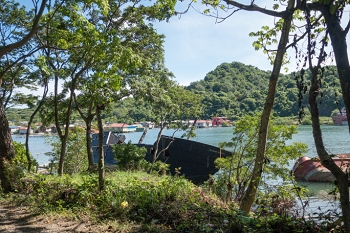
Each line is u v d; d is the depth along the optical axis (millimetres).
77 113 18391
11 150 8383
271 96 6352
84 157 17703
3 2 10727
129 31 10406
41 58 7570
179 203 6133
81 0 6410
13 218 5770
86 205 6344
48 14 7859
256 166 6582
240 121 14023
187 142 19594
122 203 6156
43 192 7117
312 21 4840
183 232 4941
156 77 13445
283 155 13305
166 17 9078
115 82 6203
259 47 7883
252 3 5211
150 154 20781
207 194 8648
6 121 8398
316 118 3775
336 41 3613
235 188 12469
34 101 14438
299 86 4219
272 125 13547
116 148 16812
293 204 5891
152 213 5809
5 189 7797
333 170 3693
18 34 11141
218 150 19016
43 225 5344
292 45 4395
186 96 19531
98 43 5938
